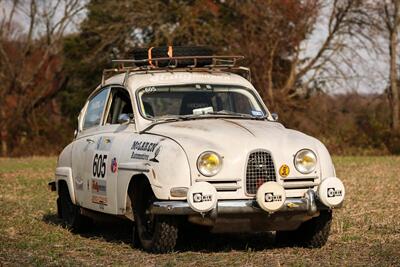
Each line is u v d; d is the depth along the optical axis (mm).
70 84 87750
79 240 18984
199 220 15500
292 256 16156
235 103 18609
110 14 79625
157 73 18859
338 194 15922
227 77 19109
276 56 78125
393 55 81250
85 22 82000
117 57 80750
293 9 77188
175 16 78125
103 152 18297
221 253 16547
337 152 72500
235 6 78625
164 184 15508
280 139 16219
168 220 15953
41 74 88375
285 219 15930
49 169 48969
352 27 80562
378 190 30875
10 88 85375
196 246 17578
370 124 74500
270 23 76938
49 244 18156
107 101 19516
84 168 19422
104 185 18047
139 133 17391
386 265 14930
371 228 20016
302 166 16016
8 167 51688
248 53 75500
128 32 79500
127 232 20359
